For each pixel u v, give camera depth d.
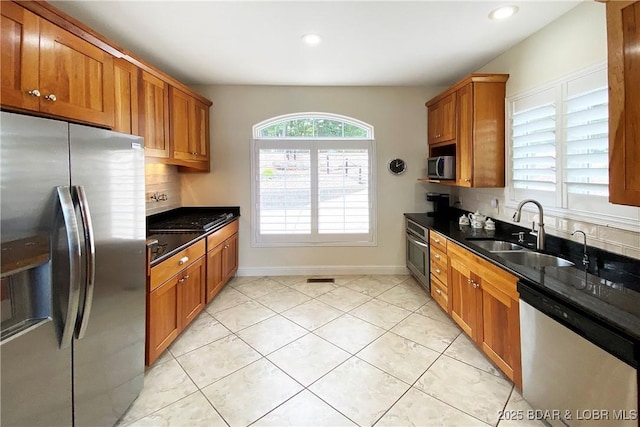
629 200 1.27
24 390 1.13
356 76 3.52
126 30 2.35
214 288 3.15
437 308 3.10
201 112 3.63
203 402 1.82
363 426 1.64
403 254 4.14
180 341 2.49
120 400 1.65
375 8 2.08
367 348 2.38
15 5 1.28
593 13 1.92
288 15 2.16
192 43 2.59
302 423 1.67
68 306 1.25
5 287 1.11
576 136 2.06
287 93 3.91
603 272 1.72
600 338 1.22
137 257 1.78
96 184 1.44
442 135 3.49
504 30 2.40
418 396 1.86
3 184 1.03
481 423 1.65
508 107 2.79
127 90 2.26
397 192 4.08
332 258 4.13
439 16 2.19
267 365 2.18
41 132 1.16
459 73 3.42
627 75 1.25
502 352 1.93
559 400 1.45
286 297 3.39
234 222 3.83
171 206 3.69
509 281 1.83
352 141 4.01
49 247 1.20
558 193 2.22
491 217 3.13
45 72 1.42
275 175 4.01
